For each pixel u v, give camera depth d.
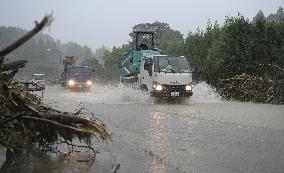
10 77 8.23
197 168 7.52
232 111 18.66
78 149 9.16
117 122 14.51
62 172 7.04
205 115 16.89
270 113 17.66
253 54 30.47
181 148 9.47
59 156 8.37
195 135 11.44
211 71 31.95
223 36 32.16
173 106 21.62
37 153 8.55
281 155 8.63
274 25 32.66
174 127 13.16
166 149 9.34
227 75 30.50
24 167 7.34
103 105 22.20
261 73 29.48
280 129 12.55
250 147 9.55
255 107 20.92
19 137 7.29
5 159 7.23
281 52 30.94
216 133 11.77
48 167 7.38
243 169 7.45
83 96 30.39
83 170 7.20
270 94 24.41
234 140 10.55
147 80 25.03
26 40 3.92
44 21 3.81
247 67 30.14
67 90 46.34
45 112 8.12
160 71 23.80
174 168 7.53
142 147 9.55
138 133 11.80
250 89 25.77
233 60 30.61
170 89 23.67
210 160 8.19
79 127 8.06
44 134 8.05
